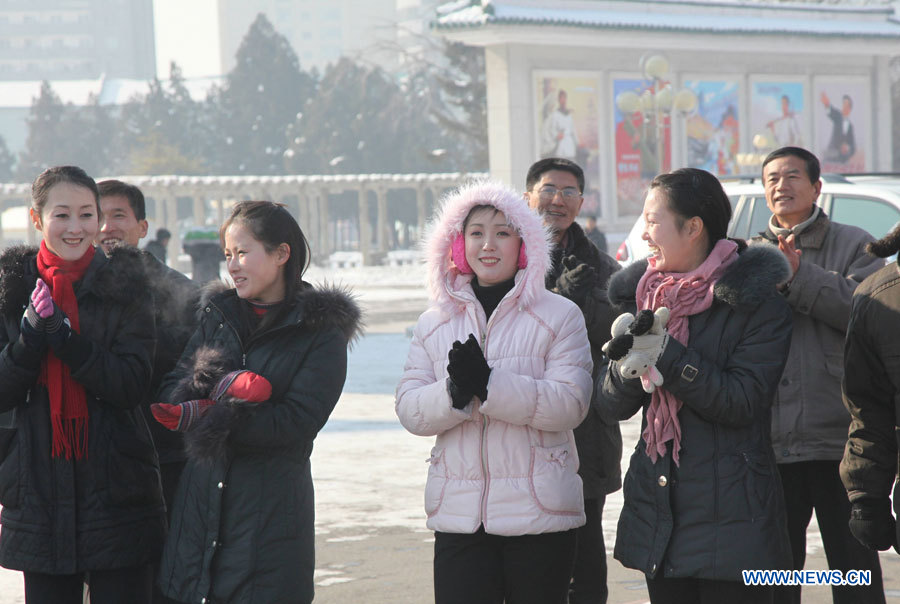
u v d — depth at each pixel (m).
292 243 4.69
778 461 5.50
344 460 10.70
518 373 4.61
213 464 4.48
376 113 102.88
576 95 37.78
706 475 4.21
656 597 4.39
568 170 6.03
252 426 4.37
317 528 8.27
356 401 14.47
